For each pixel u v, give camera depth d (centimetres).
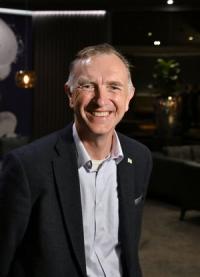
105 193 135
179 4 947
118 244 136
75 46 988
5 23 973
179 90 955
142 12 989
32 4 962
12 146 871
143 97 1020
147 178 151
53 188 126
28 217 124
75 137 134
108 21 980
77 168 131
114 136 139
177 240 521
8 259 126
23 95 1001
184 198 600
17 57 988
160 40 999
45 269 123
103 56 128
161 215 630
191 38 992
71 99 132
